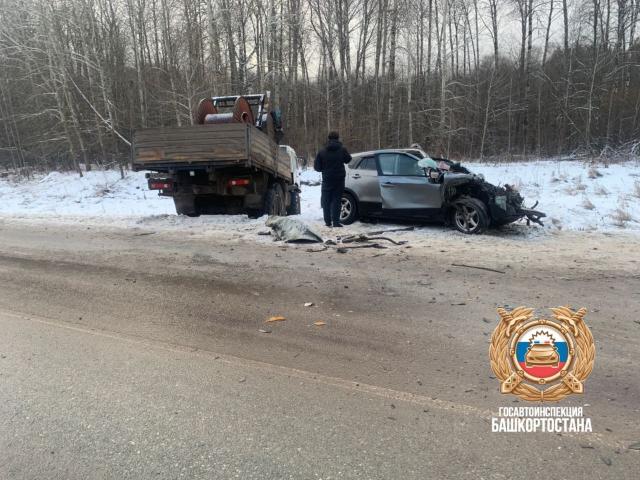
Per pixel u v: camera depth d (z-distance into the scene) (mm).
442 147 25484
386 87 30203
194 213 10000
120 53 24516
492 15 30141
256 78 23938
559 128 29109
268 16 23453
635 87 27016
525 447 2387
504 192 8578
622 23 27562
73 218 11016
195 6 22125
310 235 7602
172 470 2207
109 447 2389
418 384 3064
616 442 2430
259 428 2555
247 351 3570
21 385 3037
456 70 31609
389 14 27344
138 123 23906
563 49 31891
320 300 4754
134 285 5266
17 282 5430
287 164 11938
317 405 2797
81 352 3547
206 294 4941
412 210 8891
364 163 9531
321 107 30188
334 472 2188
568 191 13641
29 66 21844
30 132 24078
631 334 3912
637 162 19047
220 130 8461
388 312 4414
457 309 4496
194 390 2975
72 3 21375
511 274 5770
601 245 7664
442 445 2404
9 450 2361
